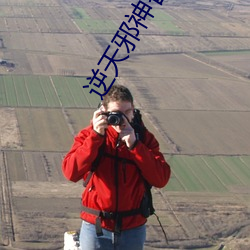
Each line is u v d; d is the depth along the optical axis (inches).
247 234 1951.3
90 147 274.1
